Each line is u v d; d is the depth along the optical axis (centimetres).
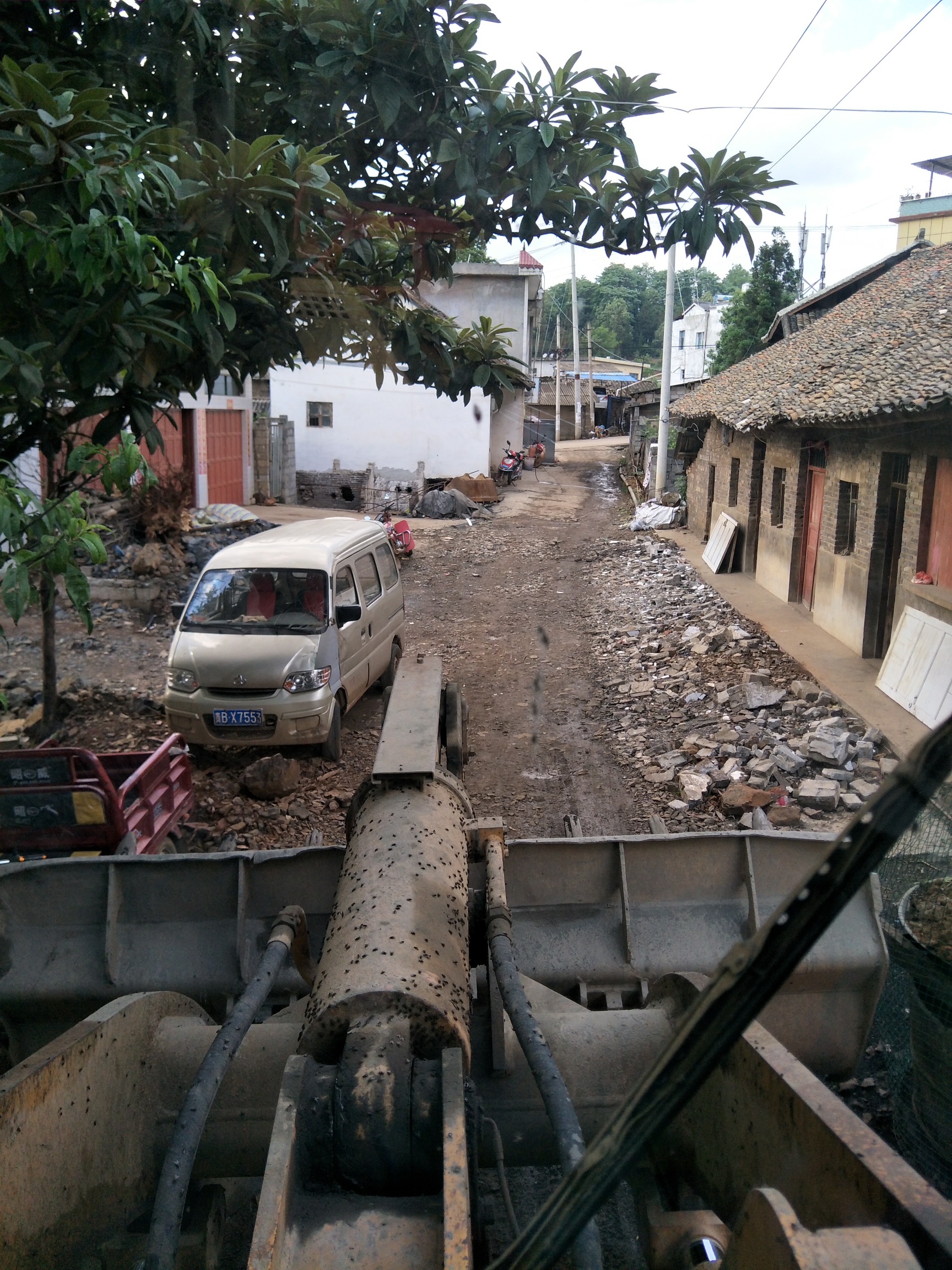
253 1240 168
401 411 2112
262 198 324
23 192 292
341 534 963
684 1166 230
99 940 397
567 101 354
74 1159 225
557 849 409
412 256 388
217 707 780
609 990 393
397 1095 197
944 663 696
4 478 405
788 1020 346
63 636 1214
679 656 1155
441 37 337
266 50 353
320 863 407
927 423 791
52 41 354
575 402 3105
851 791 703
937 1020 282
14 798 501
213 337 344
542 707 1010
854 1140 166
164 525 1456
